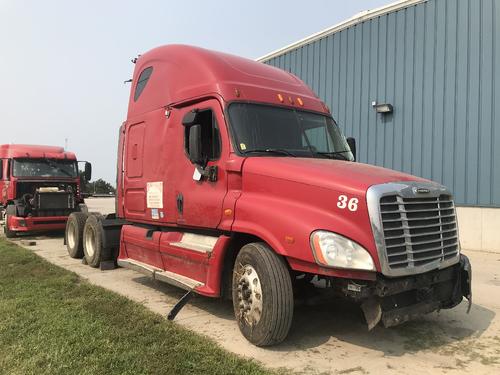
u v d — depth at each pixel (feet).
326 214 14.40
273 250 15.56
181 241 20.47
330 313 19.40
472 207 37.60
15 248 37.65
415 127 41.63
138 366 13.29
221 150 17.95
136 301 21.09
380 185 14.16
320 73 50.90
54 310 18.81
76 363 13.55
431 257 14.99
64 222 47.88
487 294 23.00
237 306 16.43
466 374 13.52
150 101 23.58
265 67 21.53
